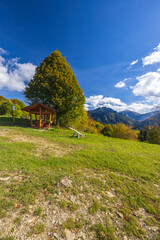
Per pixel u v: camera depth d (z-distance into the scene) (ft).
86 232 6.98
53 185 10.84
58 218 7.61
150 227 7.97
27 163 14.37
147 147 38.04
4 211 7.48
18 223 6.84
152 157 25.08
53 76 46.14
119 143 37.35
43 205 8.49
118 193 11.28
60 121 61.72
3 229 6.35
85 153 20.80
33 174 12.25
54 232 6.64
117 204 9.80
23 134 29.53
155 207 9.98
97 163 17.47
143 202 10.37
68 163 16.12
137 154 25.90
